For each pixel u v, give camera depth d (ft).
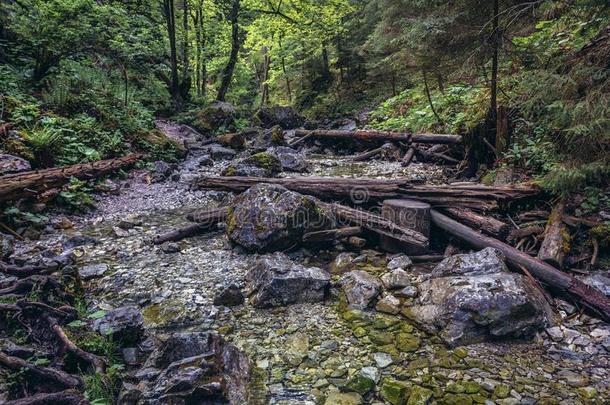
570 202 18.71
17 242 19.26
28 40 38.47
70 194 24.23
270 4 71.51
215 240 20.79
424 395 9.79
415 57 32.14
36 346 10.43
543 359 11.25
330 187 22.59
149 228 22.44
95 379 9.29
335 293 15.21
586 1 19.85
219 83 81.76
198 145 45.47
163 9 63.46
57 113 32.99
